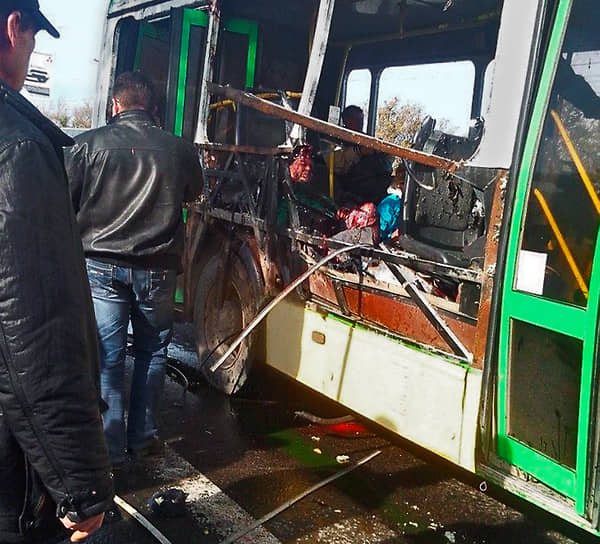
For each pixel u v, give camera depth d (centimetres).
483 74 507
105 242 330
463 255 291
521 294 255
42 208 143
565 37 247
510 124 262
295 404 462
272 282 404
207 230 473
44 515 161
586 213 234
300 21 551
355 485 353
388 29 573
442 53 540
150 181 327
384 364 319
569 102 245
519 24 262
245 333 369
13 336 139
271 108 304
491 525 320
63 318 145
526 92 256
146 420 366
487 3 489
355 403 336
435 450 290
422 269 294
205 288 479
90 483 152
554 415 247
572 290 237
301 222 404
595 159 233
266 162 402
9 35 153
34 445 146
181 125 479
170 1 504
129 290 345
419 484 358
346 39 613
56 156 151
